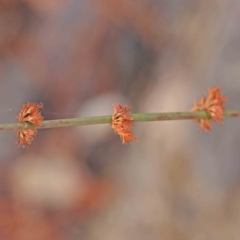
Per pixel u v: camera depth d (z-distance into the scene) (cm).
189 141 70
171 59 78
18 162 81
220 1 72
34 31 88
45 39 87
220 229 64
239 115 46
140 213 74
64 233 77
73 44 86
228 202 64
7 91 84
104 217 77
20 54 87
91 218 77
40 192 78
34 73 85
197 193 68
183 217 69
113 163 80
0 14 89
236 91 63
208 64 69
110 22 84
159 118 45
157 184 74
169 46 79
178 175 71
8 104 83
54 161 80
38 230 76
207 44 71
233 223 62
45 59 86
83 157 81
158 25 81
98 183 79
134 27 83
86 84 83
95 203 78
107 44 84
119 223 75
